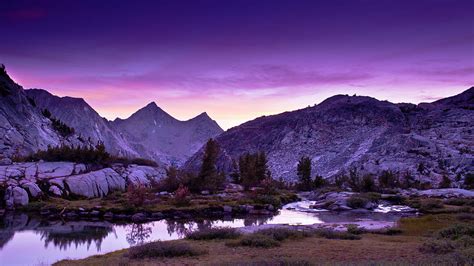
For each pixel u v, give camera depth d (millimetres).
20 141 116062
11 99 132250
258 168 101938
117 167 78625
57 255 27359
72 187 61281
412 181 155625
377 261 18391
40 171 64312
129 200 53750
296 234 29891
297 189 119250
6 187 54500
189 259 21500
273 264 17500
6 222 42781
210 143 79688
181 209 52938
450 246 23094
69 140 148250
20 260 25828
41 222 43469
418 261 18188
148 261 21047
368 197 72750
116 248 30094
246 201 63406
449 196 84375
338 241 28000
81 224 42906
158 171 88750
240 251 23906
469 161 199125
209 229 31203
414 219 42031
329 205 66875
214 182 79500
